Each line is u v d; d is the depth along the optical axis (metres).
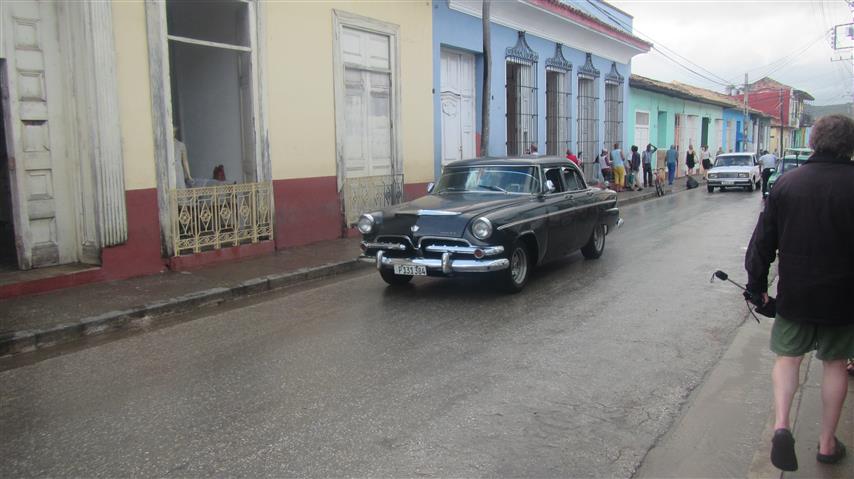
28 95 8.29
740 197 22.45
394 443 3.99
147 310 7.26
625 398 4.68
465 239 7.36
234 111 11.53
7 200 9.35
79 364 5.73
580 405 4.55
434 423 4.27
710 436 4.11
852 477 3.50
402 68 13.85
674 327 6.45
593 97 23.42
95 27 8.27
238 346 6.10
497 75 17.42
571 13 20.12
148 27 8.91
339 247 11.27
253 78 10.60
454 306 7.38
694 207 18.98
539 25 19.20
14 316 6.87
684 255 10.55
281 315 7.27
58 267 8.54
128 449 4.00
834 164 3.38
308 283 9.16
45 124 8.46
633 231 13.70
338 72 12.07
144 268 8.98
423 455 3.83
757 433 4.15
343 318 7.00
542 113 19.81
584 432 4.14
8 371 5.61
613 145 25.66
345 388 4.91
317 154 11.77
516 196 8.64
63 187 8.68
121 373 5.45
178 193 9.30
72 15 8.38
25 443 4.12
